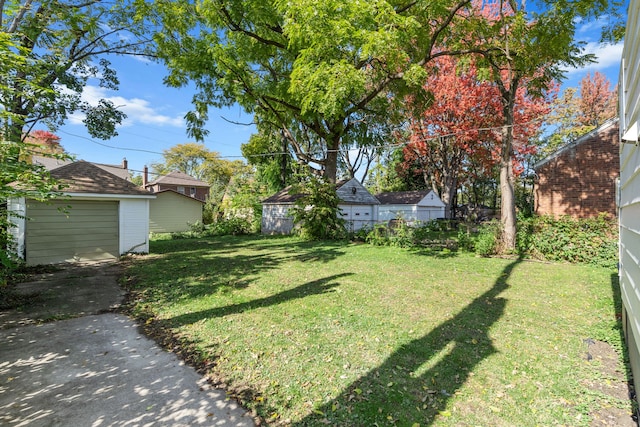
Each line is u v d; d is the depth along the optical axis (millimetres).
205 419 2332
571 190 12539
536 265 8281
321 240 14438
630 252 2799
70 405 2486
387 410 2422
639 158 2176
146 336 3871
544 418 2344
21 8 5434
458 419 2328
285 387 2738
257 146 24156
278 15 10969
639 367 2350
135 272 7715
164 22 11266
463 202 36250
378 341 3637
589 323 4195
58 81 9789
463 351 3385
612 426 2252
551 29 9172
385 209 24078
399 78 10875
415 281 6539
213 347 3514
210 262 8969
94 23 10266
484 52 10367
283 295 5520
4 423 2258
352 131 15188
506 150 10164
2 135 4215
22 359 3268
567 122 24891
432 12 9578
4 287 5898
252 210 21828
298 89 9977
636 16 2012
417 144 22281
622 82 3070
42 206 8906
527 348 3469
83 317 4578
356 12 8789
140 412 2406
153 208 21875
